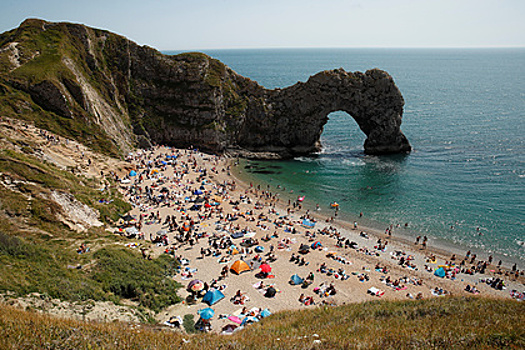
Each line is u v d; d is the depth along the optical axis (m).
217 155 90.94
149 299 29.34
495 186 70.25
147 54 94.38
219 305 32.16
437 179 75.19
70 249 33.81
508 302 20.06
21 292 21.92
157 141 92.12
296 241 50.19
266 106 96.44
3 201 35.75
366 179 76.94
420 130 117.50
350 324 17.42
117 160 71.88
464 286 40.62
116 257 33.84
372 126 95.38
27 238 33.03
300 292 36.72
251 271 40.16
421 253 48.50
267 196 68.25
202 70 93.81
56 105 68.56
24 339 11.98
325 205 64.88
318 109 94.81
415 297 37.47
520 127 117.50
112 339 13.38
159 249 42.97
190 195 64.12
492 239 51.75
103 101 82.62
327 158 92.88
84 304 23.92
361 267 43.88
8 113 60.38
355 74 93.25
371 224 57.34
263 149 96.31
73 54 81.75
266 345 13.48
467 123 126.00
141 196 60.81
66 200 43.06
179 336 15.28
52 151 57.03
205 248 45.00
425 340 13.12
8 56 71.56
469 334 13.57
